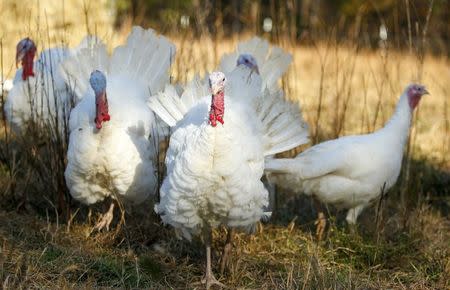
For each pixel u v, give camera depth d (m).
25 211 11.36
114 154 10.01
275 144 9.77
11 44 17.45
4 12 17.53
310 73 22.31
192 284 9.32
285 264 10.00
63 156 11.02
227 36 22.92
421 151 14.62
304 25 22.00
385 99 17.91
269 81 11.80
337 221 11.73
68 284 8.67
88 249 10.10
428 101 19.75
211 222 9.05
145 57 11.60
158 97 9.80
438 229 11.56
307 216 11.92
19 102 12.14
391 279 9.73
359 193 10.69
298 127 9.88
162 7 27.95
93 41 12.84
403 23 25.02
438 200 12.77
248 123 9.20
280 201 12.12
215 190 8.60
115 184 10.25
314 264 9.36
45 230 10.55
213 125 8.29
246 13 21.67
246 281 9.50
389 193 12.48
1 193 11.54
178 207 8.74
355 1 28.14
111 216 10.77
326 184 10.63
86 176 10.23
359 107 17.86
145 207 11.43
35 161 11.52
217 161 8.41
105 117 9.84
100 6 18.56
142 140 10.38
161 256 10.13
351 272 9.75
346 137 10.88
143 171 10.31
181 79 13.27
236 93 9.78
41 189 11.67
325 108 16.45
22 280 8.66
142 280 9.20
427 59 22.89
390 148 10.84
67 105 11.77
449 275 9.74
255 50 12.12
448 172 13.77
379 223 10.72
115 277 9.25
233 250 10.26
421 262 10.24
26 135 12.09
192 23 17.95
